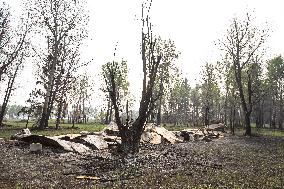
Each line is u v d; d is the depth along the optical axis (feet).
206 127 193.98
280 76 302.66
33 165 56.90
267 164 72.13
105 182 47.44
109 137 101.50
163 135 123.44
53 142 75.97
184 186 45.50
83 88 279.08
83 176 50.55
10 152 66.49
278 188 46.65
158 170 59.26
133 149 78.48
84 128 164.25
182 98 397.19
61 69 169.17
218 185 47.01
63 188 42.88
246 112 186.39
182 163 69.62
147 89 81.00
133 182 47.67
